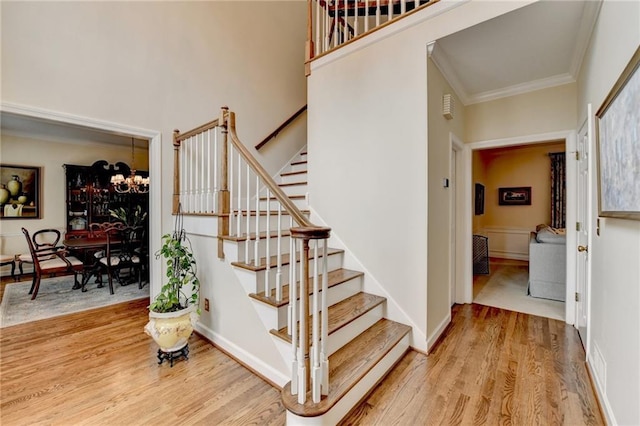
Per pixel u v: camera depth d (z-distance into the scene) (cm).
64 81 246
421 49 239
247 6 392
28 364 223
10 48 222
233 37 375
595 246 208
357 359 196
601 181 177
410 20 245
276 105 431
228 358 234
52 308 343
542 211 624
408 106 247
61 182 548
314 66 321
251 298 212
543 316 316
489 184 678
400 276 255
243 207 370
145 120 294
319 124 317
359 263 283
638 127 122
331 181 305
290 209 172
